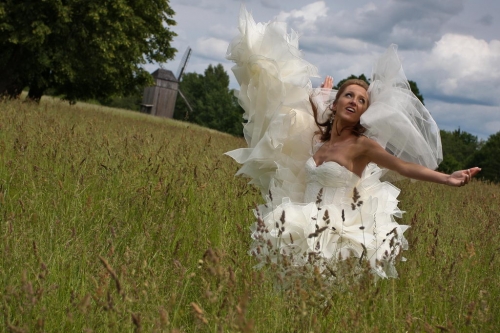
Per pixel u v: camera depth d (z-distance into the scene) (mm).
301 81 4938
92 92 33625
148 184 6211
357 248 4246
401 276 4434
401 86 4660
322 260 4145
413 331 3439
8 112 11414
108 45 28547
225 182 6848
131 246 4430
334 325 3371
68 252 4027
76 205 5031
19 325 2996
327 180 4539
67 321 3219
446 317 3623
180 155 7957
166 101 72750
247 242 4660
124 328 3057
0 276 3562
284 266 3730
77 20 28516
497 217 6496
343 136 4703
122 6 28219
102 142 7852
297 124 5016
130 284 3445
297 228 4301
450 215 6816
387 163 4473
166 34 34125
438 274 4172
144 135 9586
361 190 4676
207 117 109438
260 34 5070
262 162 5094
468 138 107812
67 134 7934
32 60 28625
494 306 3906
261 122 5168
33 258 3777
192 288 3975
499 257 4941
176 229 5211
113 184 6152
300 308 3104
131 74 33156
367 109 4605
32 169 6176
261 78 5023
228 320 2840
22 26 27109
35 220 4652
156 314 3191
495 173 74062
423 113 4699
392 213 4586
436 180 4230
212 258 2998
